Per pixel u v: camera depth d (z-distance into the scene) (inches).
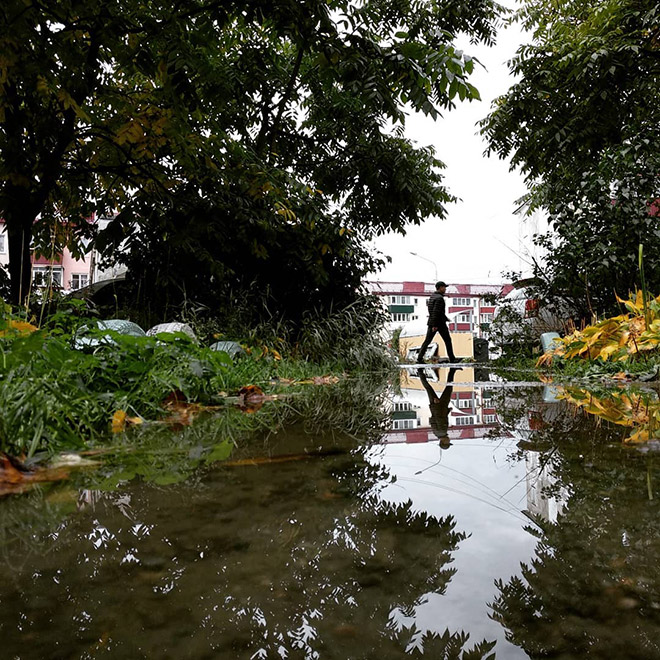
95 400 71.9
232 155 212.7
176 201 226.2
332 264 281.4
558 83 334.0
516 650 16.2
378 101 168.6
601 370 176.2
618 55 293.6
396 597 20.5
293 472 45.3
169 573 23.3
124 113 203.6
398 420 84.0
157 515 32.7
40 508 34.5
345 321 257.4
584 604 19.7
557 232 288.5
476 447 57.5
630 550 25.6
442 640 16.7
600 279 266.7
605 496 36.4
